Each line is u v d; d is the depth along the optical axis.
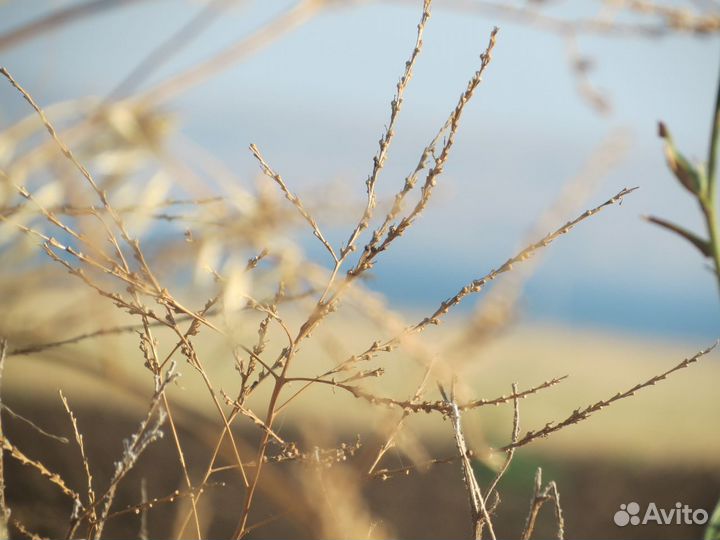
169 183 1.10
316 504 0.90
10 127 1.12
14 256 1.15
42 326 1.13
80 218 1.01
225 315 0.77
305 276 1.04
